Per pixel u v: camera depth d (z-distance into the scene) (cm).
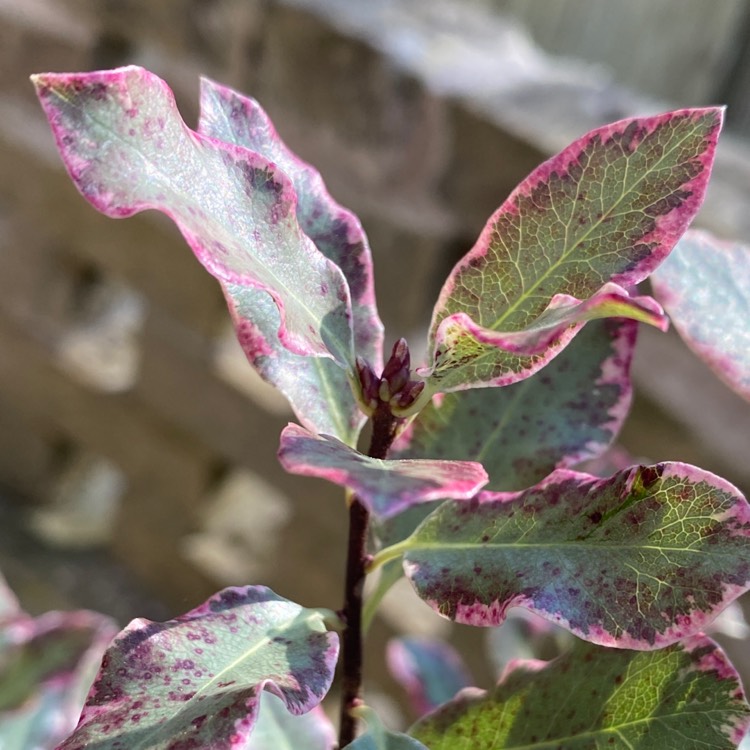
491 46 33
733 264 14
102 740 10
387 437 11
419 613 34
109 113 9
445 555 11
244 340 12
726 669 11
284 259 11
